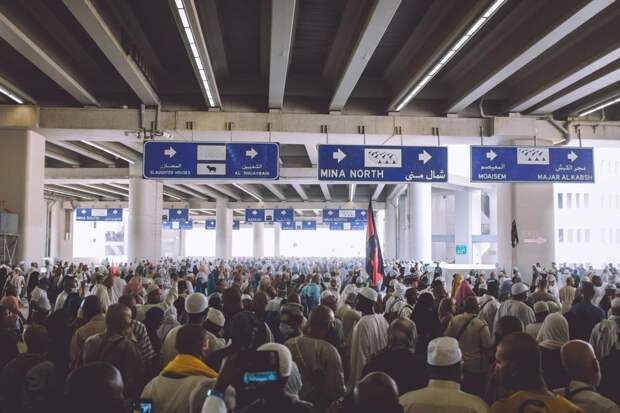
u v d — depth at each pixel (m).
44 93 19.28
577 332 7.80
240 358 2.82
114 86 18.81
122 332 4.72
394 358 4.55
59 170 36.44
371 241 13.61
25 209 19.30
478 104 20.03
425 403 3.31
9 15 12.22
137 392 4.55
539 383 2.97
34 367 4.40
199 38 12.41
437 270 23.33
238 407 2.81
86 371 2.39
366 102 19.66
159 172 15.80
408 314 8.45
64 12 13.62
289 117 19.17
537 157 16.81
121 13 13.12
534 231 21.52
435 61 14.18
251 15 13.79
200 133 19.28
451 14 12.39
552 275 17.23
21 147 19.27
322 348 4.78
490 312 9.19
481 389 6.34
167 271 27.03
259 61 17.59
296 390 3.63
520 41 13.41
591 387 3.54
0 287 16.17
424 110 19.84
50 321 6.82
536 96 17.66
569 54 15.10
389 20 11.51
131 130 18.89
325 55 16.84
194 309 5.68
